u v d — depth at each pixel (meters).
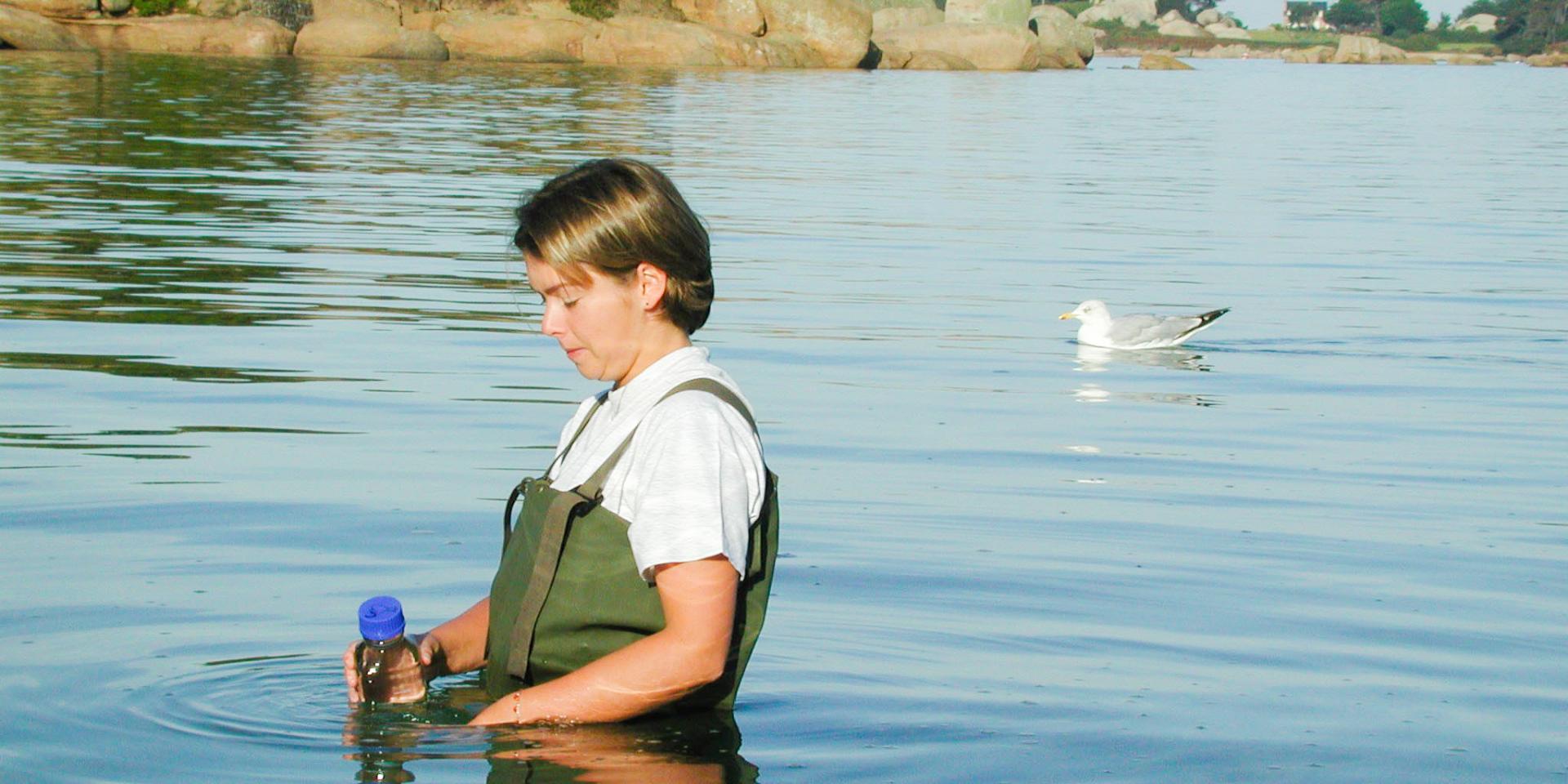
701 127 31.30
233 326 10.82
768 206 19.41
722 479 3.49
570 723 3.66
